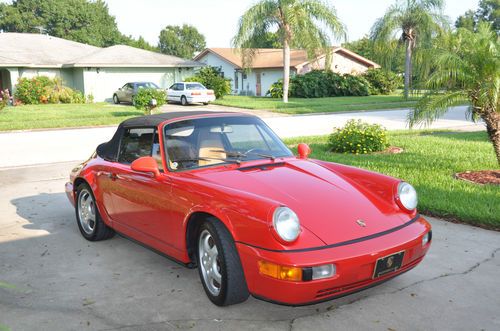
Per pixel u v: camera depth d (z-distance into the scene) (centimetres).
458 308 374
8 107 2905
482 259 473
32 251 530
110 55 3522
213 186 385
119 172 490
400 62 4588
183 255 415
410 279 430
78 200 576
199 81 3662
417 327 346
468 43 807
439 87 841
